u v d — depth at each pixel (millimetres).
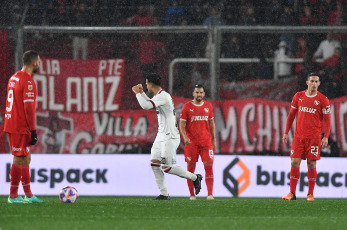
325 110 31234
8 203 25641
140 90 28844
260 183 36375
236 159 36438
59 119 37094
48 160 36406
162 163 30172
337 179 36406
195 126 32562
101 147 37062
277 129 37031
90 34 37344
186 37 37281
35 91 25219
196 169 36094
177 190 36375
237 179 36312
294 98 31922
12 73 36812
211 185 32750
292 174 32344
